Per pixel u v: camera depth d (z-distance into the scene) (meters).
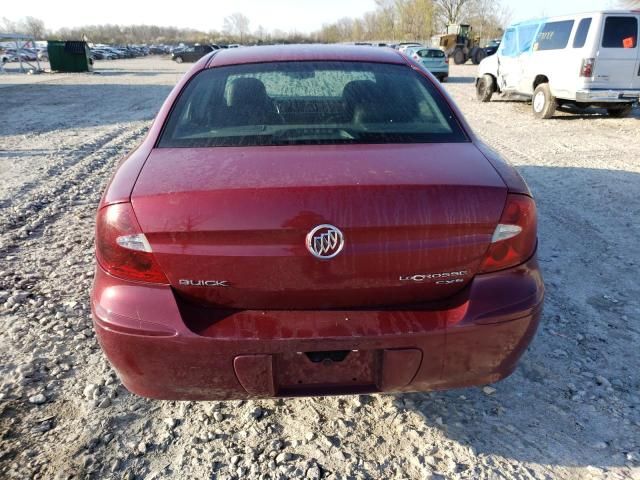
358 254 1.82
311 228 1.79
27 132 10.33
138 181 1.97
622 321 3.21
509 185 1.98
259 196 1.81
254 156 2.10
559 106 12.18
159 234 1.82
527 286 2.01
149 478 2.10
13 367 2.76
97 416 2.41
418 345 1.89
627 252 4.24
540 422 2.39
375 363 1.95
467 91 18.80
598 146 8.41
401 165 2.02
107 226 1.89
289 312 1.91
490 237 1.92
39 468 2.13
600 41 10.12
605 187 6.02
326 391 1.96
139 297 1.88
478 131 10.01
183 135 2.34
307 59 2.85
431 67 22.95
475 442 2.28
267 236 1.80
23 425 2.35
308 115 2.44
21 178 6.65
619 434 2.31
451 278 1.92
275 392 1.94
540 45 11.79
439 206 1.85
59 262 4.09
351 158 2.07
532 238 2.03
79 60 31.64
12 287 3.65
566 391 2.59
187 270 1.85
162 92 18.89
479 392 2.59
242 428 2.36
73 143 9.07
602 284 3.70
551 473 2.12
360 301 1.92
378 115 2.46
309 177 1.90
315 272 1.84
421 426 2.38
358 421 2.40
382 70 2.80
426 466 2.15
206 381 1.92
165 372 1.91
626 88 10.47
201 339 1.84
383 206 1.82
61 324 3.16
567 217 5.06
